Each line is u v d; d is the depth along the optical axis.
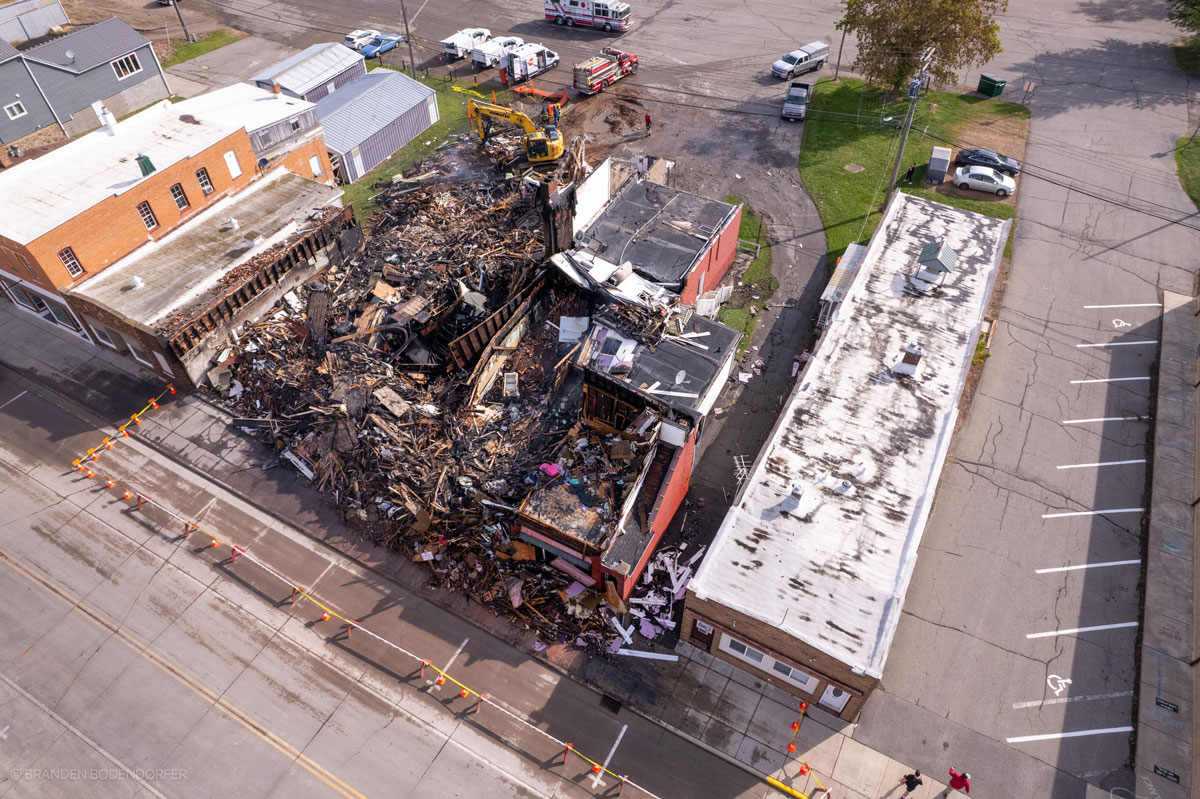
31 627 27.11
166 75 60.88
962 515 30.34
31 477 31.92
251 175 42.81
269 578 28.56
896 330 32.12
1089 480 31.52
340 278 39.56
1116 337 37.59
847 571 23.86
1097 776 23.38
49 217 34.47
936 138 51.41
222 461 32.47
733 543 24.61
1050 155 49.75
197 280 35.97
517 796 23.17
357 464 30.94
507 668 26.05
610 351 30.50
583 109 55.59
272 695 25.41
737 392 35.12
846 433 27.98
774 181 48.12
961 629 26.95
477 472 29.94
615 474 27.94
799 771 23.55
